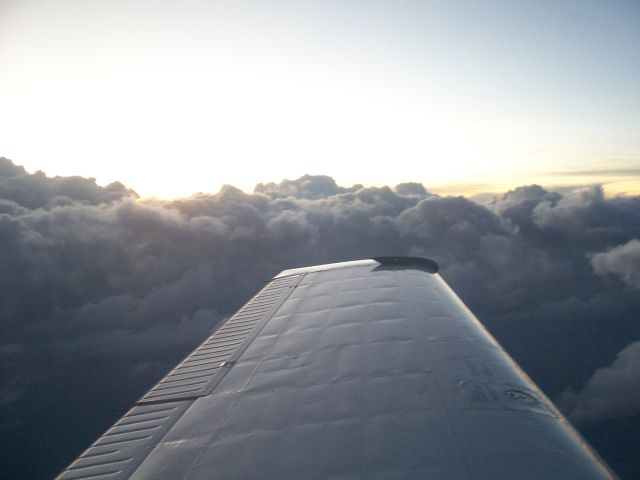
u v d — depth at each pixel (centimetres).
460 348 928
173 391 888
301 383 855
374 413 711
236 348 1078
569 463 557
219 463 631
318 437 664
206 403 820
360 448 622
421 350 934
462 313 1148
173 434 723
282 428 704
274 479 580
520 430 630
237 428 720
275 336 1124
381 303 1261
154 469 634
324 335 1091
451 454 584
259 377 905
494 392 745
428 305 1205
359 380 834
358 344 1007
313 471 585
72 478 629
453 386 772
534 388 771
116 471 636
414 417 684
